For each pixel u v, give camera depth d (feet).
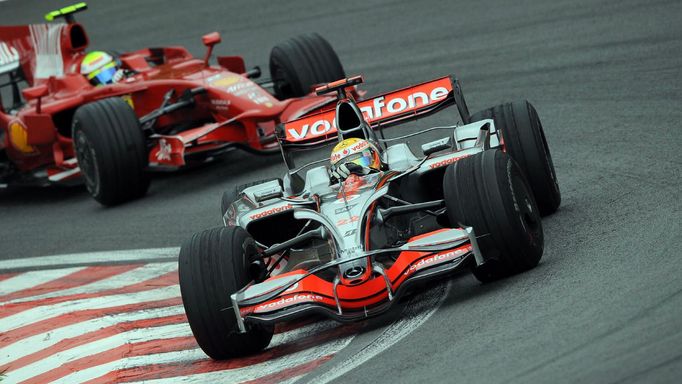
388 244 82.38
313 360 74.74
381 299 75.25
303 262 85.87
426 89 102.58
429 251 75.31
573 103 140.15
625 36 169.27
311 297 75.87
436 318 75.31
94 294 112.68
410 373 64.95
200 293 77.92
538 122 95.66
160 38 265.34
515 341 65.00
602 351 59.47
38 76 175.32
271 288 76.48
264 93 144.97
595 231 86.74
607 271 74.02
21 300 116.57
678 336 58.39
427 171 90.27
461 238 75.36
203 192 145.79
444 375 62.80
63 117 167.02
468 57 184.14
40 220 155.33
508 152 93.30
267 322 75.51
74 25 169.99
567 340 62.64
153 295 107.86
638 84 140.77
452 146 92.12
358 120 92.68
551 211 96.22
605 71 152.15
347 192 84.38
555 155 118.73
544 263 80.69
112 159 145.07
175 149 141.38
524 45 181.68
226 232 80.84
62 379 86.53
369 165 87.35
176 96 154.10
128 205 149.48
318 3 266.98
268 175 146.00
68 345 95.55
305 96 150.82
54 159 160.76
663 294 65.57
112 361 88.17
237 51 235.40
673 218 83.87
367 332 78.13
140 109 158.81
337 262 76.13
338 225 79.92
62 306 109.40
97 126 145.59
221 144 143.54
